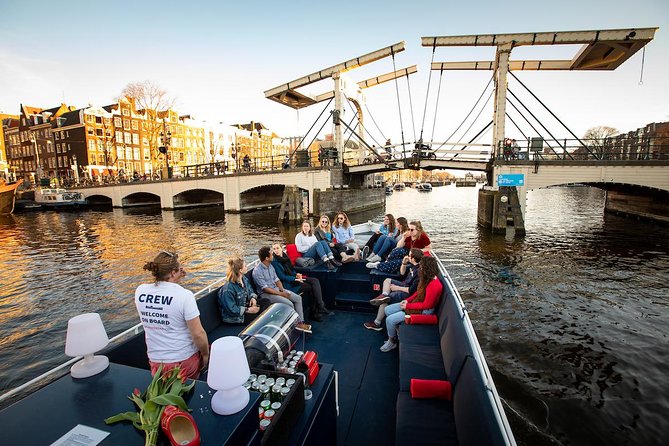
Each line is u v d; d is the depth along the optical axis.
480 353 2.80
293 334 3.07
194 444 1.43
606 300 9.43
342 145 27.28
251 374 2.33
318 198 24.97
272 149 84.38
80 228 24.91
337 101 25.94
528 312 8.70
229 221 27.08
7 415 1.63
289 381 2.22
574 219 25.72
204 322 4.00
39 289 11.12
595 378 6.02
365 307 5.60
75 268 13.63
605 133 66.06
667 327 7.81
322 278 5.72
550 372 6.20
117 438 1.49
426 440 2.39
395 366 4.12
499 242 17.02
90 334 2.01
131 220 29.00
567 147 18.27
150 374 2.00
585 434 4.80
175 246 17.67
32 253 16.59
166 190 36.03
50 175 58.16
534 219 26.08
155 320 2.45
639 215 23.91
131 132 57.06
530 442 4.68
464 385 2.45
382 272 5.68
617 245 15.95
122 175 45.59
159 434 1.51
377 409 3.40
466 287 10.56
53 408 1.69
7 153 65.44
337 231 7.45
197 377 2.54
